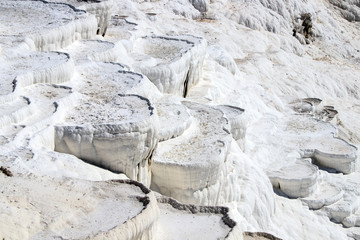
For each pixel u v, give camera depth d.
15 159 9.63
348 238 16.36
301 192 16.83
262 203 15.00
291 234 15.46
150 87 14.45
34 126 10.95
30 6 18.11
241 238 9.34
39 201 8.44
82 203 8.65
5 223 7.65
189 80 18.88
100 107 12.33
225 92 20.59
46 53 14.48
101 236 7.81
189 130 14.03
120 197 9.02
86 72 14.61
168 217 9.76
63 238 7.69
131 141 11.30
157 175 12.36
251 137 18.95
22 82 12.69
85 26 17.16
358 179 18.45
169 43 19.64
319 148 19.05
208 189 12.70
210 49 23.80
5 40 14.65
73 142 11.06
